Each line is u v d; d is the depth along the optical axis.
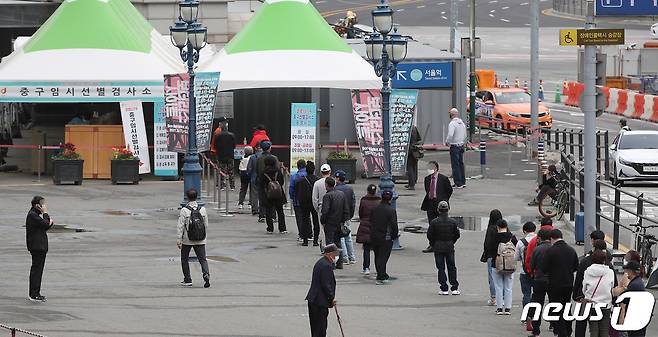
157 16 149.50
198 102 102.06
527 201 109.19
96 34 124.38
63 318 62.72
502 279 65.38
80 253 83.00
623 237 90.44
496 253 65.69
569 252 58.72
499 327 62.22
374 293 71.62
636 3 81.50
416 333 60.47
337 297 70.25
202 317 63.59
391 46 88.44
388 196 74.44
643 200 79.25
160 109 120.62
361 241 76.50
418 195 113.75
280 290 71.50
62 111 141.88
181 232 71.69
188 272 72.38
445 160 138.12
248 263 80.38
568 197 99.94
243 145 124.44
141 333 59.31
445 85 139.75
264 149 95.56
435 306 67.75
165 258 81.62
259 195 96.56
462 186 118.38
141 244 87.00
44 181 121.50
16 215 99.19
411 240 90.44
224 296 69.56
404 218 100.38
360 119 91.50
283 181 99.00
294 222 98.06
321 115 140.12
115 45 123.88
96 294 69.56
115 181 119.25
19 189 115.19
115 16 126.62
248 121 132.50
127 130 119.81
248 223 97.19
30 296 67.06
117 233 91.62
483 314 65.69
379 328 61.62
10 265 78.19
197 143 101.94
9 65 123.00
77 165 118.56
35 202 66.88
